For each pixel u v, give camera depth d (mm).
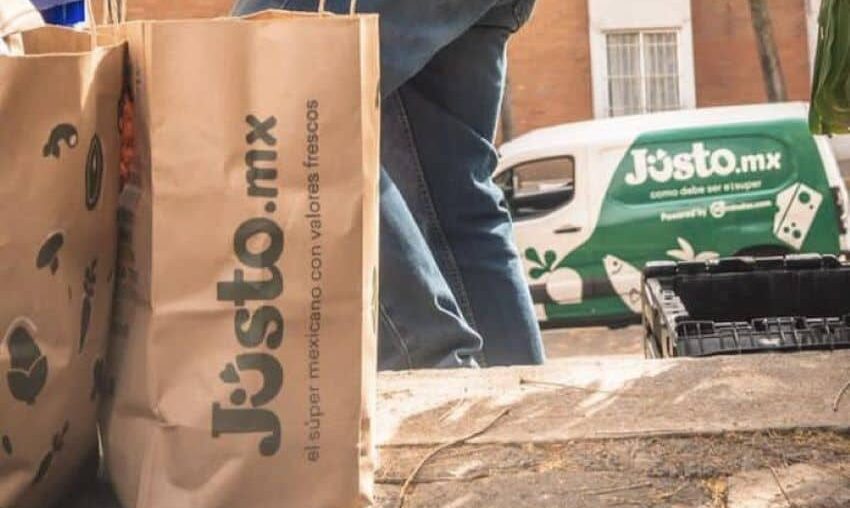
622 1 18172
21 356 1746
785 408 2361
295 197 1753
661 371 2621
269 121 1741
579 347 10344
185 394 1764
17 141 1700
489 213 3119
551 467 2125
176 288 1753
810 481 2037
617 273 10594
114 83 1848
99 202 1841
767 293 3598
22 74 1685
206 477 1772
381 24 2740
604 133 10750
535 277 10664
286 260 1757
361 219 1774
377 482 2072
